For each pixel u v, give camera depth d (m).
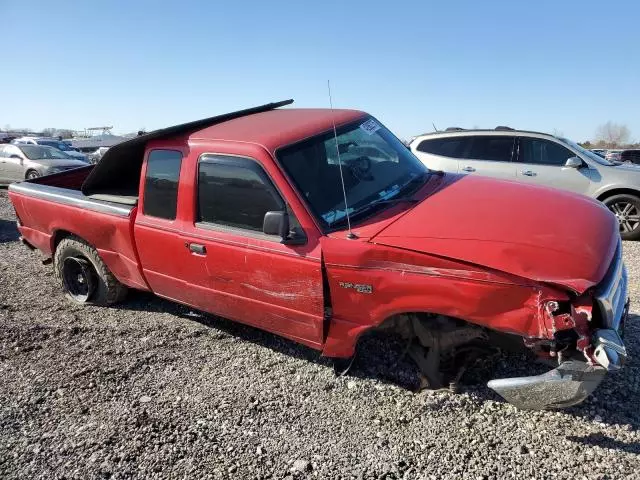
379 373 3.66
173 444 3.10
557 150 8.51
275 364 3.96
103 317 5.07
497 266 2.73
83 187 5.11
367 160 3.98
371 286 3.10
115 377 3.89
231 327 4.68
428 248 2.94
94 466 2.96
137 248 4.45
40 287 6.05
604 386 3.36
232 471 2.86
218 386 3.70
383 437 3.04
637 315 4.52
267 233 3.32
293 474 2.81
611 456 2.76
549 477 2.66
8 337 4.60
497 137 8.79
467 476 2.71
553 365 2.88
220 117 4.43
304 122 4.02
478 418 3.13
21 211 5.80
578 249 2.87
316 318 3.40
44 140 25.20
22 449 3.13
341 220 3.41
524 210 3.30
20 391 3.75
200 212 3.93
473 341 3.24
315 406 3.38
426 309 2.96
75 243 5.19
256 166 3.57
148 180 4.30
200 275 3.99
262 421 3.27
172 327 4.74
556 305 2.60
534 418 3.10
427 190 3.81
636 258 6.93
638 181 8.00
